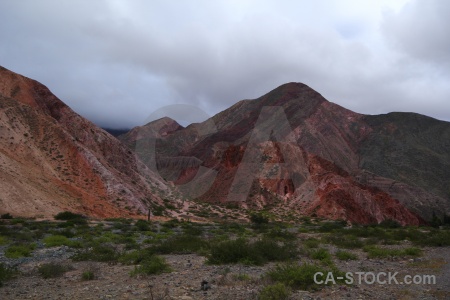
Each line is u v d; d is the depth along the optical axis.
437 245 19.28
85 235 23.77
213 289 8.60
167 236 24.59
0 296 8.48
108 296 8.10
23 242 19.81
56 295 8.47
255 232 30.78
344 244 19.14
